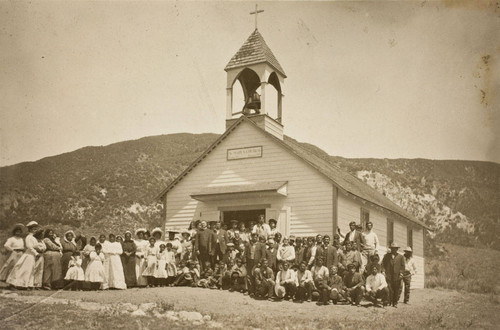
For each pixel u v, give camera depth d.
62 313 12.82
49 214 36.78
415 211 50.50
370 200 22.48
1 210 33.00
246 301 15.05
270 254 16.44
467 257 40.06
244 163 22.34
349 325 13.00
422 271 28.98
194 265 17.42
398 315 14.70
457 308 17.06
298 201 20.83
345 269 16.12
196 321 12.70
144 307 13.68
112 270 16.09
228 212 22.47
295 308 14.53
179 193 23.48
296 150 22.14
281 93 24.38
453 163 51.97
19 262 14.84
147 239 17.75
